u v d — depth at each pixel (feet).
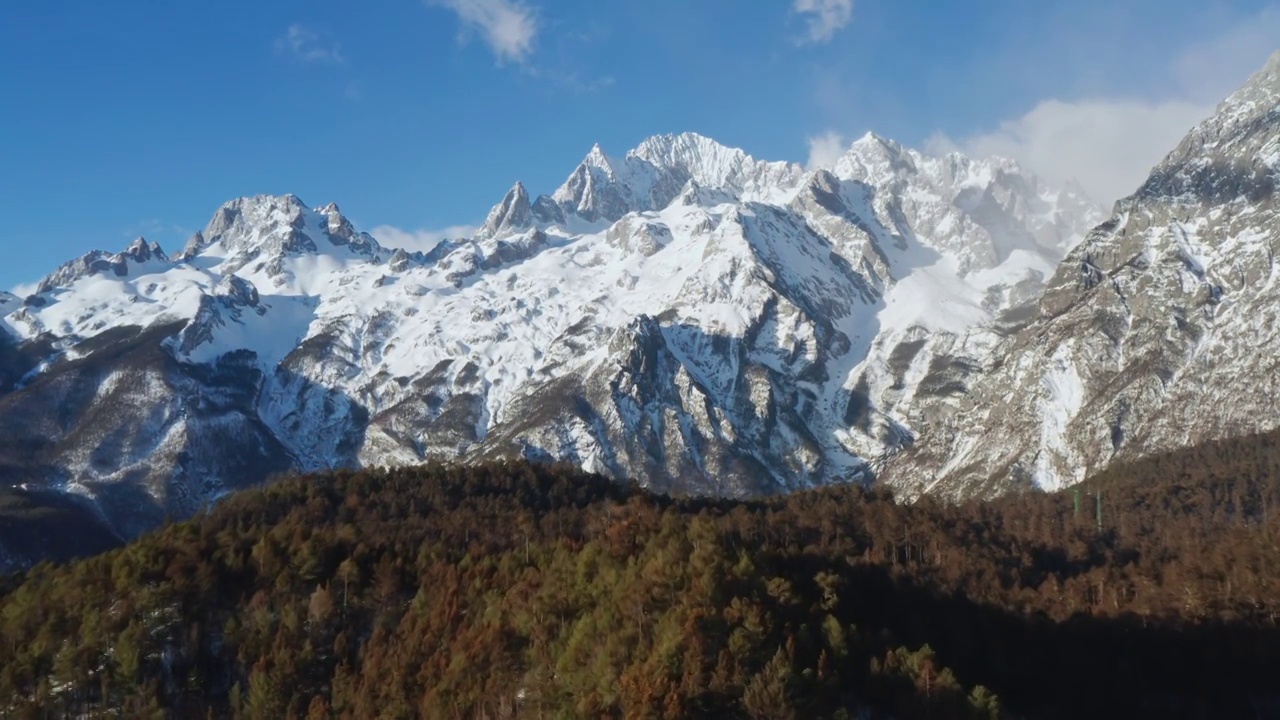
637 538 547.49
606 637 459.32
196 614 536.01
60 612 547.49
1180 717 507.30
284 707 492.95
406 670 492.95
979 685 456.45
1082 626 569.23
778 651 427.74
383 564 569.23
